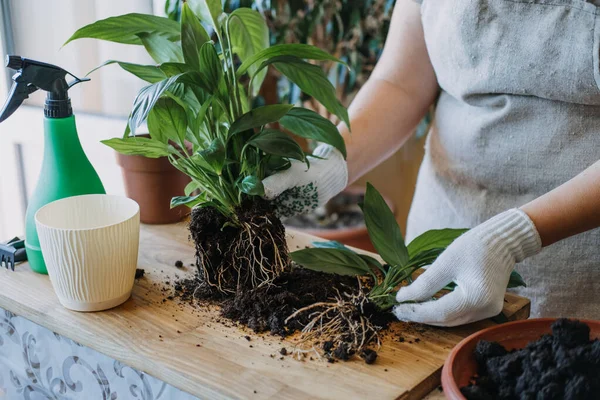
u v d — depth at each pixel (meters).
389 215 0.92
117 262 0.88
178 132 0.90
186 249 1.09
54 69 0.94
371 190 0.92
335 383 0.73
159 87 0.79
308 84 0.93
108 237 0.86
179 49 0.96
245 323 0.87
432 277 0.84
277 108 0.89
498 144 1.08
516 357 0.68
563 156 1.04
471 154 1.12
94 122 1.79
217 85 0.89
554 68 0.98
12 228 2.00
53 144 0.98
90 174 1.01
